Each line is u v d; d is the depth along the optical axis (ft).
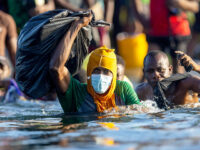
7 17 66.69
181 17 71.31
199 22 84.28
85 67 47.14
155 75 45.52
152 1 71.72
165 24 71.05
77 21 38.93
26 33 38.47
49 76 38.93
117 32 95.71
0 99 58.03
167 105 44.21
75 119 36.14
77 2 78.64
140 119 34.94
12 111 45.65
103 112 39.24
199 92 45.73
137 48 94.07
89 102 40.24
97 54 39.52
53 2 72.02
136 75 88.33
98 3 78.48
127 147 25.05
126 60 94.58
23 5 68.54
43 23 37.65
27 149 25.16
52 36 37.96
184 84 46.24
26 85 39.60
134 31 93.86
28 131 30.81
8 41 66.74
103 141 26.73
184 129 29.84
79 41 40.68
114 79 39.65
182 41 71.87
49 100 59.52
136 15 77.77
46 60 38.45
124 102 40.68
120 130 30.14
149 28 73.46
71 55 40.60
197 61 89.81
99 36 71.05
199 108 42.09
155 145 25.34
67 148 25.17
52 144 26.25
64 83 38.88
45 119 37.01
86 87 41.06
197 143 25.61
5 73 59.93
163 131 29.27
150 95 46.37
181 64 46.16
